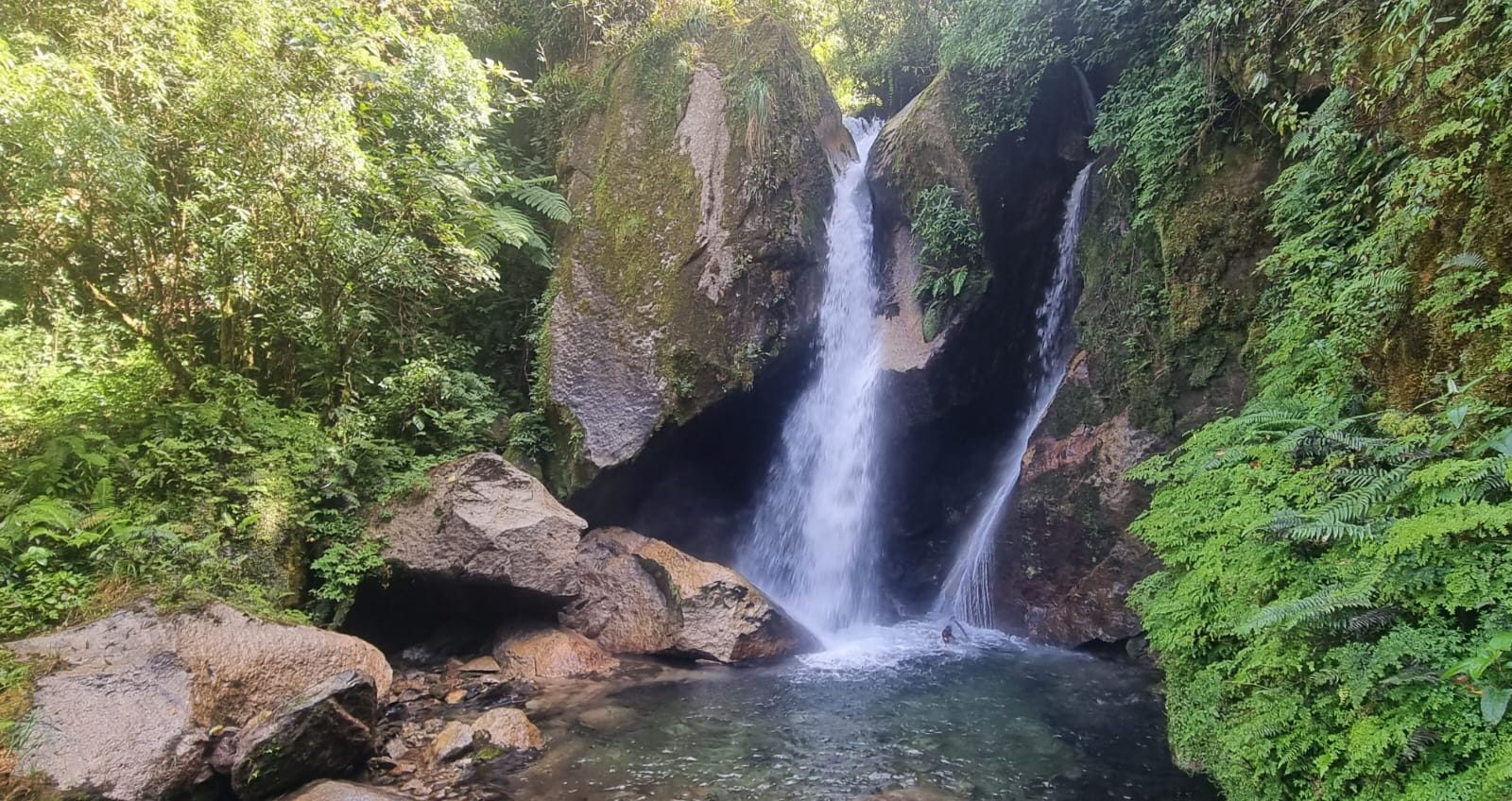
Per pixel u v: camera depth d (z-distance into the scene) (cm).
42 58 520
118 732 402
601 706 607
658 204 935
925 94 995
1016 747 526
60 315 727
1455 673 273
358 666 527
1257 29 589
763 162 923
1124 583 704
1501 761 248
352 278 735
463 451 827
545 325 922
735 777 482
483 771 486
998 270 924
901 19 1396
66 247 649
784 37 1012
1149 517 518
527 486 755
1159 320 739
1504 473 287
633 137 978
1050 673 686
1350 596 315
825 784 473
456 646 729
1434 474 314
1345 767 309
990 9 884
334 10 685
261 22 631
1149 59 772
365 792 424
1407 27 421
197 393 720
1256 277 661
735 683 663
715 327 884
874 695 633
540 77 1110
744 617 731
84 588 506
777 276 909
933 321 896
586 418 866
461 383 866
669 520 945
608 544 822
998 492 950
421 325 905
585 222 955
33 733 383
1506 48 355
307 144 636
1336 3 512
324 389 814
